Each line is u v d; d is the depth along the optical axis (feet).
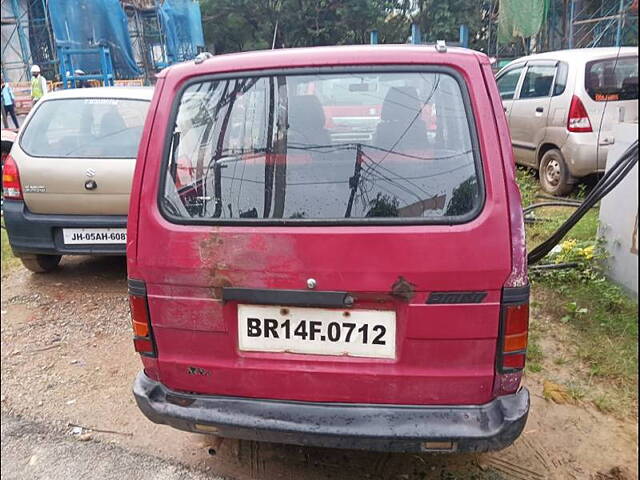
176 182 6.53
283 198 6.34
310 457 8.34
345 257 6.02
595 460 8.12
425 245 5.88
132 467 8.31
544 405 9.30
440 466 8.07
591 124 18.84
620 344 10.85
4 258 18.07
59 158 13.62
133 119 14.38
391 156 6.28
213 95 6.62
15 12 32.24
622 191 12.57
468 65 6.16
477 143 5.99
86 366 11.20
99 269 16.57
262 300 6.31
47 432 9.19
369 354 6.32
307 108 6.48
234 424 6.55
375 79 6.34
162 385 7.08
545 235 15.97
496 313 5.98
